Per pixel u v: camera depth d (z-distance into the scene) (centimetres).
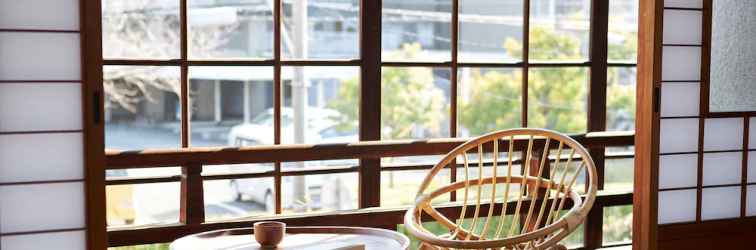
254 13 859
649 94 374
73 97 279
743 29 400
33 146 276
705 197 405
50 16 272
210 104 921
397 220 383
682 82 389
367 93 392
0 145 272
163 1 720
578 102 907
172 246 280
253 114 927
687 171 398
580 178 513
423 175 698
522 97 425
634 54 907
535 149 415
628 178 820
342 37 831
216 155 349
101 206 282
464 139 400
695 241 403
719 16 393
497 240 292
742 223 415
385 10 859
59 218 282
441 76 870
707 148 402
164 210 729
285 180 590
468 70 879
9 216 276
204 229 347
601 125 447
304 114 599
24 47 271
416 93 863
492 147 406
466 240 322
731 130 407
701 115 394
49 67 274
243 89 912
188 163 345
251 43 862
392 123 856
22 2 269
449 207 394
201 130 924
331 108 852
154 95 849
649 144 377
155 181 350
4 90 270
